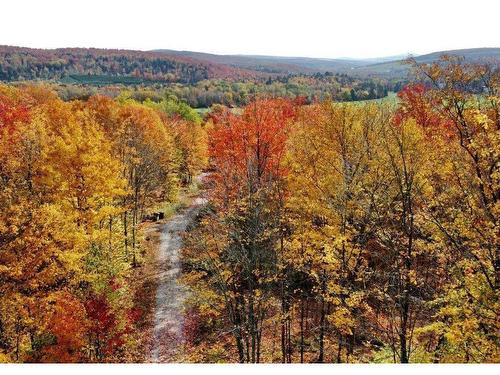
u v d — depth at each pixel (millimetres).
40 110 33969
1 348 18141
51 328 18750
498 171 12875
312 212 19781
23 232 18219
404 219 15250
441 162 14656
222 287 20234
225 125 28812
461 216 13680
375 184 17219
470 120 13312
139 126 44281
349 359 18109
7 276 17594
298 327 24906
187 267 31625
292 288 25828
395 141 16297
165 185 48219
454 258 14625
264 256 20234
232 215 20766
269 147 24609
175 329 24875
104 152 24969
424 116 17625
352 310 18797
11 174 21531
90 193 22625
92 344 19938
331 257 16500
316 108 31125
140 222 40844
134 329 24641
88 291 21719
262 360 22156
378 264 20328
